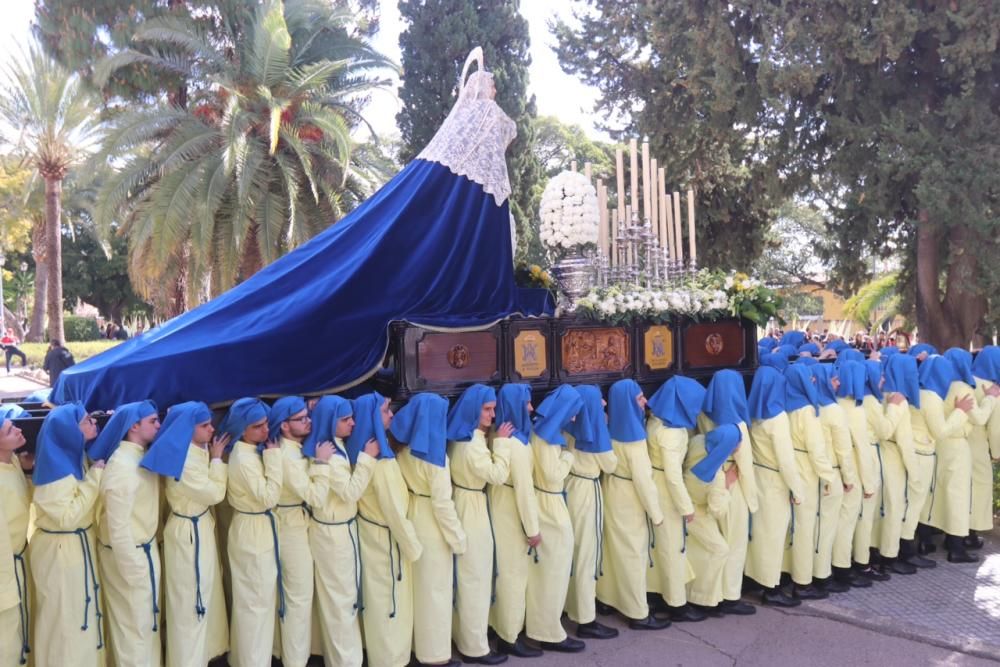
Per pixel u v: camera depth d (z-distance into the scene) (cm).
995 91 1031
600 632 528
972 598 596
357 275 514
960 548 675
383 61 1734
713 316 633
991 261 1015
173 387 453
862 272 1247
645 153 654
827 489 582
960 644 511
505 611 498
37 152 2202
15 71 2153
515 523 500
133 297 4088
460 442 486
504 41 1923
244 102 1496
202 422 411
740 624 552
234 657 436
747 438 554
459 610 485
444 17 1864
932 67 1058
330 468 436
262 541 429
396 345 506
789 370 597
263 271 565
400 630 466
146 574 396
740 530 566
